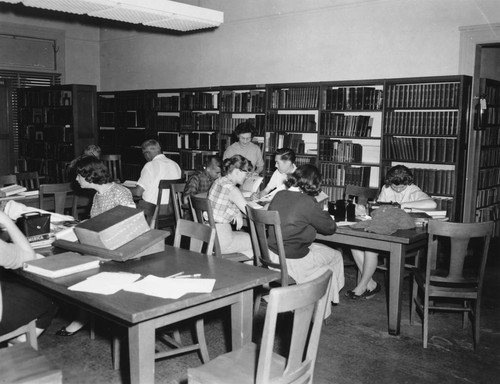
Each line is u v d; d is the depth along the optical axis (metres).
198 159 8.18
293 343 1.91
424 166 6.11
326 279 1.97
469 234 3.30
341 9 6.71
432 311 4.24
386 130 6.04
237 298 2.50
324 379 3.06
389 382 3.03
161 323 2.16
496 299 4.62
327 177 6.57
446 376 3.11
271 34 7.51
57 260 2.59
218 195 4.22
